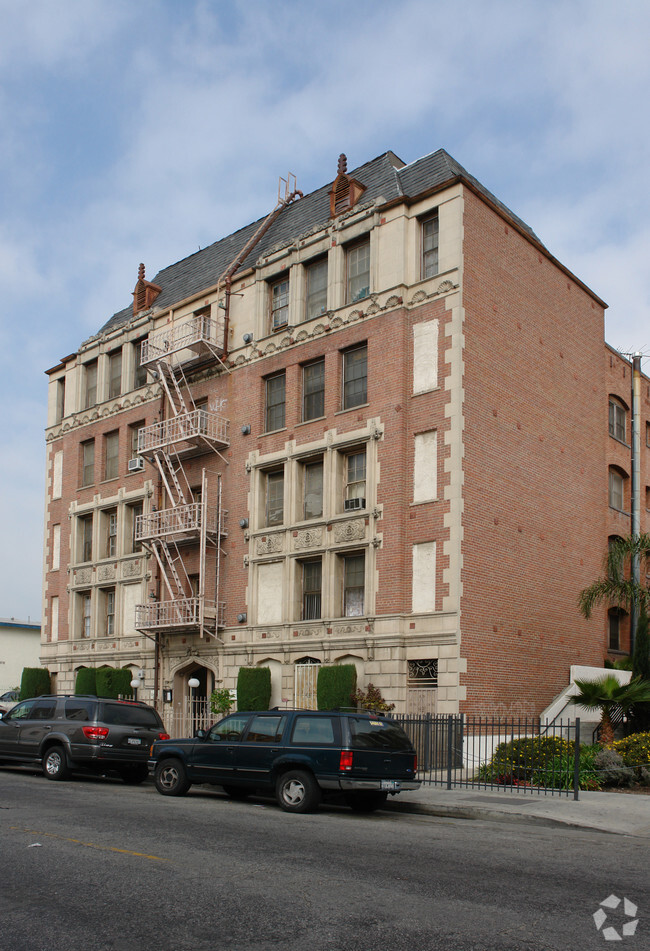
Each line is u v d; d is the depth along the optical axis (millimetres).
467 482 24766
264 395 30969
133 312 39344
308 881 9352
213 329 32844
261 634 28844
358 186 29734
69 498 39469
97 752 20641
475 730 23438
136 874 9562
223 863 10203
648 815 15109
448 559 24156
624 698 21281
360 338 27625
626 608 32062
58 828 12633
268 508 30281
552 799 16922
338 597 26984
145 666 33406
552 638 27359
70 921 7746
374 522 26031
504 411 26781
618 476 33938
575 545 29453
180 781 17578
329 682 25266
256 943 7152
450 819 15297
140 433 35469
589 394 31672
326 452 27953
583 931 7672
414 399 25969
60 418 42000
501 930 7621
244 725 16938
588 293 32250
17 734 22094
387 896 8758
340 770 15172
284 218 35094
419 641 24359
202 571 30141
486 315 26547
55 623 39562
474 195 26688
